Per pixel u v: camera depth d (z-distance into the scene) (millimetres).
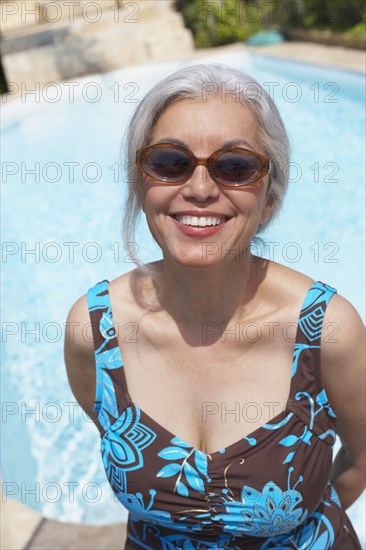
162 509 1922
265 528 1904
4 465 4512
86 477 4359
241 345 1976
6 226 9523
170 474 1898
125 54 15797
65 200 10023
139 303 2074
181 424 1981
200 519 1903
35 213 9750
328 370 1964
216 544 1954
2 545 3191
